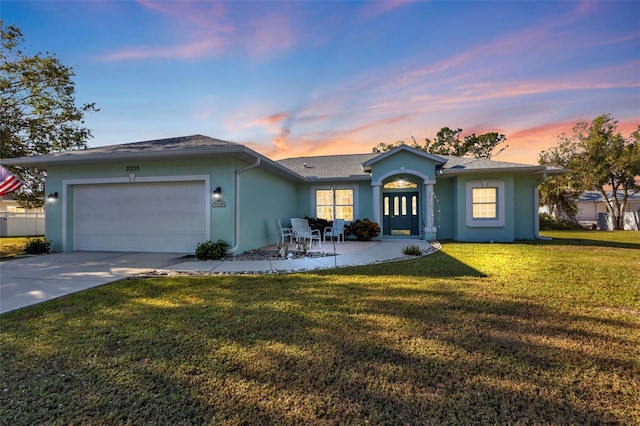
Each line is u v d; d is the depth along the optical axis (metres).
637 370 2.49
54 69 13.43
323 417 1.95
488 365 2.58
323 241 12.54
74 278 6.00
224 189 8.88
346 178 14.08
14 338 3.19
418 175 12.96
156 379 2.39
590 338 3.09
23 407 2.05
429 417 1.94
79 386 2.31
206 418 1.94
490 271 6.37
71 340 3.13
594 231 20.27
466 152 33.72
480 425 1.87
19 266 7.32
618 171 22.73
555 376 2.41
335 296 4.66
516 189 13.71
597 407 2.04
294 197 14.84
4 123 12.77
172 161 9.27
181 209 9.39
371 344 2.98
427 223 12.97
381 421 1.91
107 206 9.93
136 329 3.41
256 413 1.99
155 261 7.97
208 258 8.21
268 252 9.50
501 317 3.69
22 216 19.62
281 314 3.86
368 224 13.12
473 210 12.88
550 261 7.51
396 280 5.66
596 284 5.23
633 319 3.60
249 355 2.78
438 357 2.71
